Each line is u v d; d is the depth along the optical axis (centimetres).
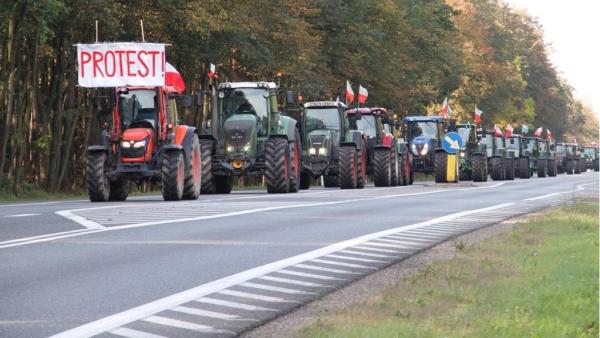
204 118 13050
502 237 4288
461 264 3266
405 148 12712
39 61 10688
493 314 2216
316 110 10738
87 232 4316
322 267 3253
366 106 17438
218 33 11900
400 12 17700
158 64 7231
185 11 11044
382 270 3219
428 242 4141
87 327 2169
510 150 17375
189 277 2966
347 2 16300
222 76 13300
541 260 3297
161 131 7225
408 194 8700
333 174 10800
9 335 2073
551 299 2361
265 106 8881
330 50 15850
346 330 2033
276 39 12925
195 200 7250
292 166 8969
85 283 2836
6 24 9500
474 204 7112
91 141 11475
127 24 11106
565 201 7531
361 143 10738
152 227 4603
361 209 6178
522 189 10638
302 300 2580
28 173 10862
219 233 4344
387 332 1995
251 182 13875
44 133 10512
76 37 10881
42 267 3170
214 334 2117
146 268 3161
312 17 15375
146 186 11400
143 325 2203
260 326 2227
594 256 3272
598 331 2020
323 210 6006
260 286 2816
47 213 5512
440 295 2542
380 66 16975
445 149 12262
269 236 4234
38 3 8956
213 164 8819
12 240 3962
